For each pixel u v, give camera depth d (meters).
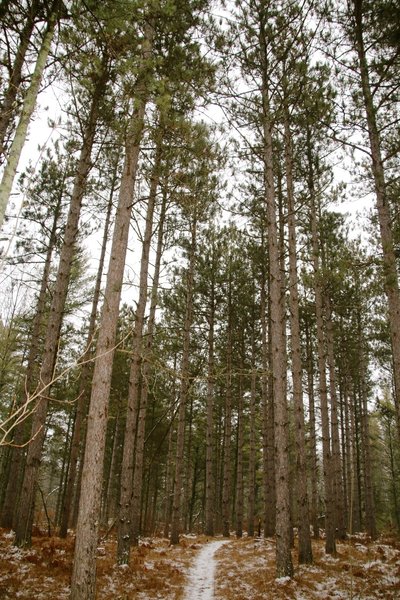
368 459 19.38
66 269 10.44
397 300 8.48
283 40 9.90
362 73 9.88
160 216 13.20
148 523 25.56
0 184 3.48
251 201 13.97
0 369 12.64
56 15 4.67
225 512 19.88
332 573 9.08
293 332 11.64
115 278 6.53
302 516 10.30
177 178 7.41
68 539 11.95
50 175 14.23
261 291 18.89
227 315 20.27
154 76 6.36
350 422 24.19
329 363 16.41
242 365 21.56
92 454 5.75
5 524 13.46
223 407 25.66
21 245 14.33
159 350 13.70
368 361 20.73
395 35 9.05
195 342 19.22
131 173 7.15
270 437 18.67
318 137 12.55
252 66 10.20
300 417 10.95
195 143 7.22
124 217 6.89
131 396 10.73
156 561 10.80
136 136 6.64
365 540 14.42
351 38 9.86
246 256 18.17
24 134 3.81
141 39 6.11
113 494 25.05
